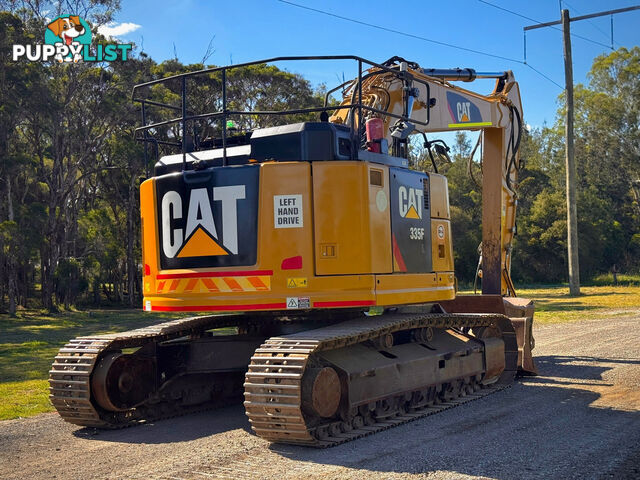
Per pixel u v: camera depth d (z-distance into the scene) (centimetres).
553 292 3975
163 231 796
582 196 6184
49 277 3800
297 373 617
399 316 827
